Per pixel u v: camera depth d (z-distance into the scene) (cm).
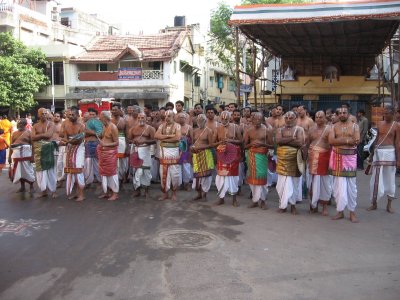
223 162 793
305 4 1109
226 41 2753
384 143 768
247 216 730
